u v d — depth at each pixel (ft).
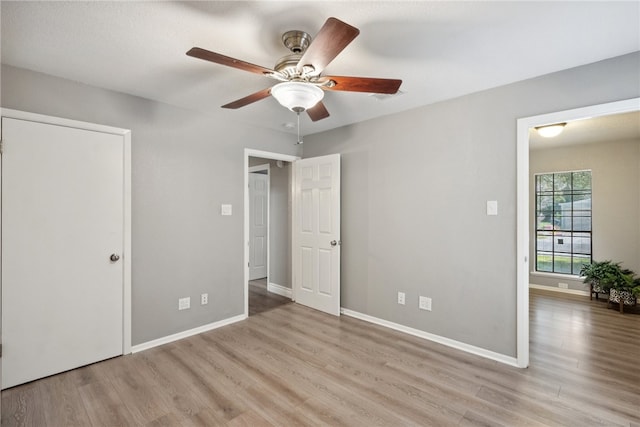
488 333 8.86
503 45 6.51
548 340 10.00
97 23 5.71
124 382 7.55
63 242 7.98
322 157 12.72
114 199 8.81
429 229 10.04
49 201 7.77
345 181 12.36
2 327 7.18
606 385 7.39
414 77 8.05
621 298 12.76
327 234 12.58
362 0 5.09
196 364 8.44
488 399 6.88
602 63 7.18
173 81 8.25
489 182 8.84
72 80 8.13
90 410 6.50
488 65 7.40
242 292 11.89
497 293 8.71
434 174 9.92
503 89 8.57
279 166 15.51
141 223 9.36
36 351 7.59
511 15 5.50
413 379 7.70
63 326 7.98
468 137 9.21
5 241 7.20
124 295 8.97
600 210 15.05
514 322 8.43
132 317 9.18
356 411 6.49
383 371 8.07
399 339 10.07
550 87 7.84
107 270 8.68
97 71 7.66
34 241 7.57
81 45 6.47
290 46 6.10
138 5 5.19
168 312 9.91
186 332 10.32
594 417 6.26
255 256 18.99
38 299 7.62
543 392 7.13
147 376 7.82
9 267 7.25
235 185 11.69
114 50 6.68
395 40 6.29
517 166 8.31
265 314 12.49
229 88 8.73
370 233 11.59
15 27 5.79
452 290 9.55
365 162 11.71
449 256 9.62
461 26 5.83
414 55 6.91
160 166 9.76
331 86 6.28
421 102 9.87
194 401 6.82
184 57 6.99
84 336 8.30
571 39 6.29
